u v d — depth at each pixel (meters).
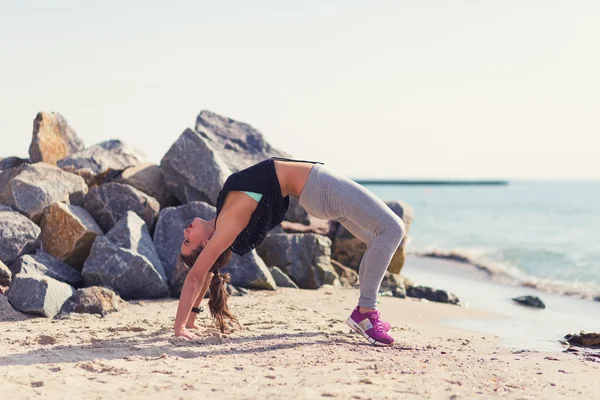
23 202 7.56
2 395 2.99
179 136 9.05
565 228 29.34
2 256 6.77
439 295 8.70
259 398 2.94
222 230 4.28
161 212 7.76
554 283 11.88
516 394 3.09
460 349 4.70
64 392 3.07
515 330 6.49
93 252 6.75
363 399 2.92
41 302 5.54
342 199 4.32
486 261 15.98
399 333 5.49
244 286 7.65
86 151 9.72
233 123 11.70
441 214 43.22
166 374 3.44
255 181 4.21
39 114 9.98
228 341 4.50
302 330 5.05
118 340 4.46
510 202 63.97
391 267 10.26
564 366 3.92
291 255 8.83
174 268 7.21
